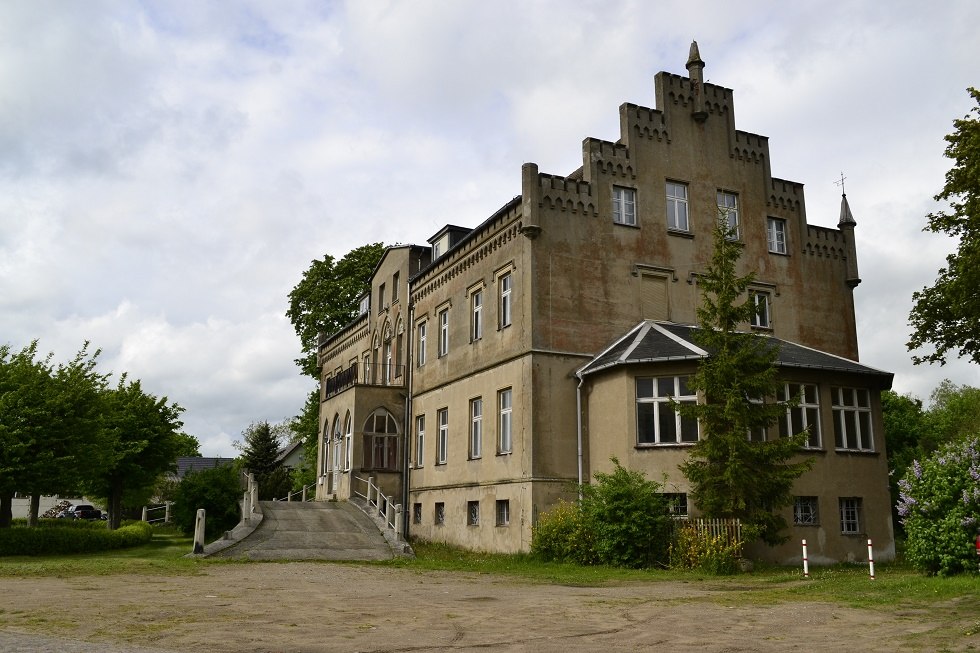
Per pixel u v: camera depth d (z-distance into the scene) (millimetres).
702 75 30531
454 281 32812
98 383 28297
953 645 9766
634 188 28672
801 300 30672
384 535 27391
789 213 31250
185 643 9391
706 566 20406
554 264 26906
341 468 37281
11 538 24328
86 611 12062
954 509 16844
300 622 11227
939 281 27578
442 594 15391
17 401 25297
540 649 9391
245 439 81938
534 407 25859
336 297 52812
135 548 29188
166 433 40125
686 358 23344
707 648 9578
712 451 21141
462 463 30484
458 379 31500
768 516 20984
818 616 12477
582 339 26891
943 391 75438
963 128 25141
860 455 25953
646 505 21703
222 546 24297
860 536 25312
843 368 25812
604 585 17688
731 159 30594
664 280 28641
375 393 35906
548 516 24938
